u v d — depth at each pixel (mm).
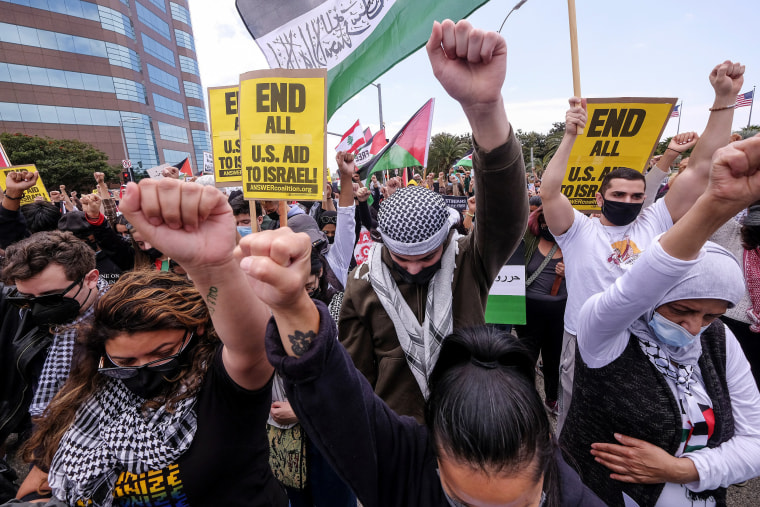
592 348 1305
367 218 4047
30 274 1525
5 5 38375
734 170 766
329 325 742
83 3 43719
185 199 689
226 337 881
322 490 1806
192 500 1056
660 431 1224
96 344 1084
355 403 798
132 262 3719
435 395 764
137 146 48938
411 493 901
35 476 1208
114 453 1031
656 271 985
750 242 2375
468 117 1122
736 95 1873
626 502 1327
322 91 1499
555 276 3211
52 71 41625
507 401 679
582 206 2467
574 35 1709
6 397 2170
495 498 700
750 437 1218
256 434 1152
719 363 1257
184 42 62000
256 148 1540
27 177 2904
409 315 1498
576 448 1463
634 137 2334
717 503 1294
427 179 9406
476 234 1466
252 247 623
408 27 1957
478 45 952
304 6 2166
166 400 1062
